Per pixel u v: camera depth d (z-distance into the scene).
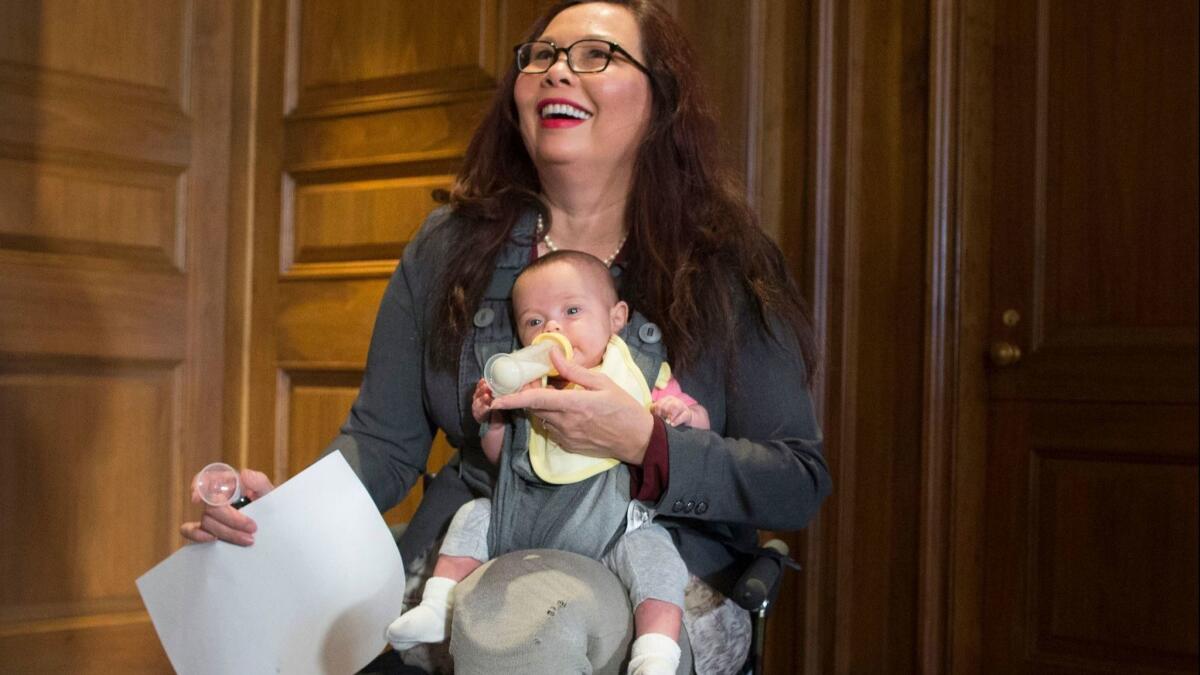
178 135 3.35
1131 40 2.78
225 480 1.41
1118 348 2.77
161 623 1.42
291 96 3.40
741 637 1.49
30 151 3.06
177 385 3.35
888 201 2.90
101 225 3.20
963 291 2.89
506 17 3.04
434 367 1.63
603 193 1.63
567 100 1.58
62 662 3.07
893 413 2.88
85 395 3.16
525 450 1.43
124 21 3.24
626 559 1.36
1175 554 2.70
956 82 2.87
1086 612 2.79
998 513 2.89
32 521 3.05
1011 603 2.87
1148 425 2.74
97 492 3.18
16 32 3.04
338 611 1.42
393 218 3.22
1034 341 2.86
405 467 1.68
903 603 2.86
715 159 1.68
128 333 3.24
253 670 1.41
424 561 1.55
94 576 3.16
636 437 1.38
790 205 2.94
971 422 2.91
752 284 1.57
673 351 1.52
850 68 2.90
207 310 3.40
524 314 1.48
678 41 1.67
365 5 3.28
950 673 2.84
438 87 3.15
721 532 1.53
